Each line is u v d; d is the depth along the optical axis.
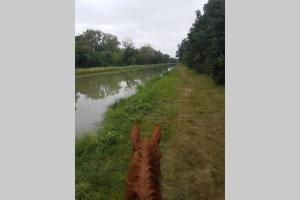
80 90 19.75
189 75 24.56
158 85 15.84
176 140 6.05
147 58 89.00
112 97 15.91
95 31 69.75
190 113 8.66
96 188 4.04
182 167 4.67
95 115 10.07
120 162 4.86
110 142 5.79
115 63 63.31
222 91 13.45
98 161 4.98
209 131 6.76
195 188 4.00
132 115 8.21
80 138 6.41
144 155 1.66
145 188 1.49
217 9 17.61
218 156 5.18
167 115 8.37
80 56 47.66
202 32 21.11
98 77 32.94
